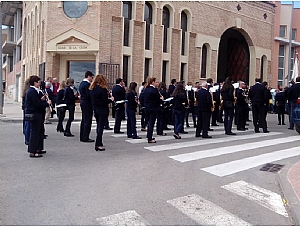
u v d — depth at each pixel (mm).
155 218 4641
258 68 27219
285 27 33062
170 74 21516
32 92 7824
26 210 4789
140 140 10641
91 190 5707
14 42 37719
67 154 8383
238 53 27844
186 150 9188
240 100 13711
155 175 6723
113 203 5137
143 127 12938
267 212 5039
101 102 8797
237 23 25266
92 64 19438
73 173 6699
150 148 9359
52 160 7711
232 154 8812
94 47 18500
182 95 11008
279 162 8039
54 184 5973
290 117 14422
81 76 19656
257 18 26828
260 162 8000
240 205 5285
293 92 13969
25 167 7047
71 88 11234
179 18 21828
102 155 8367
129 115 10977
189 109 14477
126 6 19750
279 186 6270
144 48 20188
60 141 10172
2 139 10398
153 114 10125
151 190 5801
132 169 7117
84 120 10078
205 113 11359
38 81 7988
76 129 13094
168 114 13594
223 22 24312
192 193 5730
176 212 4887
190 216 4762
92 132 12281
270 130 14086
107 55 18781
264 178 6754
